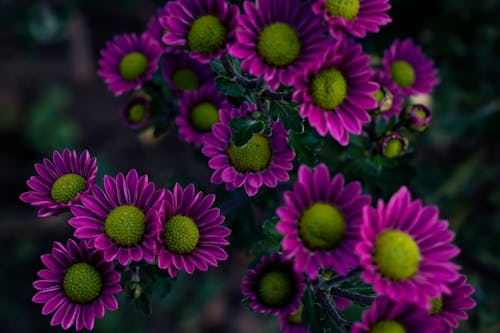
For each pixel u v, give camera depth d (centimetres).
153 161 144
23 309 125
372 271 38
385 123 53
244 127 44
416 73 55
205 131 51
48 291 43
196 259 43
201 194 44
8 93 156
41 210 45
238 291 128
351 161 54
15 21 108
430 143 107
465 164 85
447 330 41
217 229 43
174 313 125
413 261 38
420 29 79
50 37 158
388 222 39
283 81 41
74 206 43
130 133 150
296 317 46
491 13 79
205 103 51
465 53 82
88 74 162
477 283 71
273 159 45
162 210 43
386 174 54
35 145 149
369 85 41
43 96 158
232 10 41
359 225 39
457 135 94
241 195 52
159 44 52
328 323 43
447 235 38
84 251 43
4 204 141
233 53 41
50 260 43
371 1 41
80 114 155
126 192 43
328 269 45
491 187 97
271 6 41
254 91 45
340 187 40
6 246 134
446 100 90
